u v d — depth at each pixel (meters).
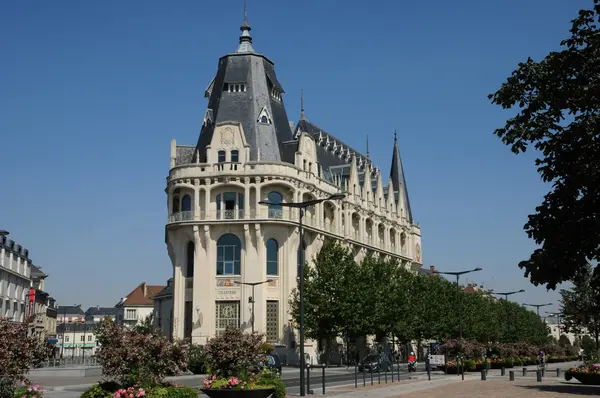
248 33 78.50
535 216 25.31
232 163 68.62
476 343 59.69
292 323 68.00
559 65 24.67
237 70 75.00
